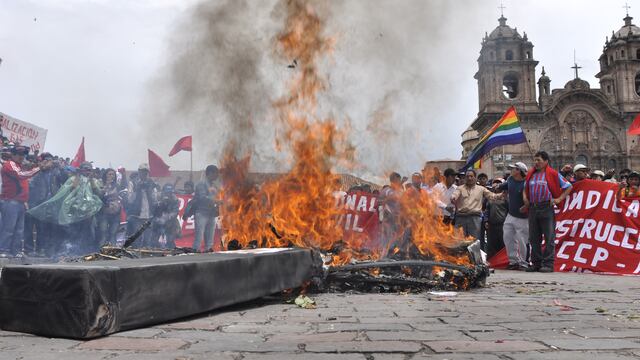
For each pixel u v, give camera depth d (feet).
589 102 197.77
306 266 16.03
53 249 33.86
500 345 8.96
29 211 32.86
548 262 27.58
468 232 28.55
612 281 21.83
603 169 196.34
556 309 13.26
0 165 32.24
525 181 28.94
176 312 11.14
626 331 10.28
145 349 8.68
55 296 9.61
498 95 198.70
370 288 17.13
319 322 11.35
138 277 10.34
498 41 199.82
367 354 8.39
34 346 8.87
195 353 8.42
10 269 10.12
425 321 11.48
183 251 21.01
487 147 40.50
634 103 199.52
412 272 18.21
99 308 9.54
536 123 197.77
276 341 9.34
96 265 10.28
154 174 49.39
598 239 28.32
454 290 17.75
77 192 33.37
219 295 12.24
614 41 214.28
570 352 8.45
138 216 34.71
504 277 23.94
